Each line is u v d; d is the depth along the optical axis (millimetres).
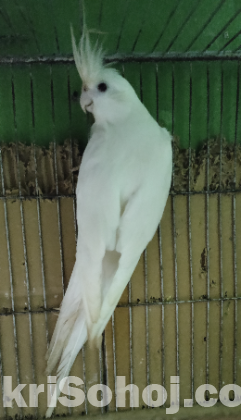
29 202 793
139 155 625
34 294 827
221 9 739
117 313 860
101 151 635
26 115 776
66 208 803
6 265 811
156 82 793
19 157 775
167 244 843
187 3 725
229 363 898
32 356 842
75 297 749
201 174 825
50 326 840
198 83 808
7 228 795
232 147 834
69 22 713
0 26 709
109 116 647
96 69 645
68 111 781
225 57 761
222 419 888
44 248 813
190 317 879
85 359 866
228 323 888
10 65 751
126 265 664
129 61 747
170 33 753
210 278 869
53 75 768
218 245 857
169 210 830
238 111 828
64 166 790
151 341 876
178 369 887
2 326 826
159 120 810
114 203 630
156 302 858
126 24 732
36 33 721
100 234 646
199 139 828
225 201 843
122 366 876
